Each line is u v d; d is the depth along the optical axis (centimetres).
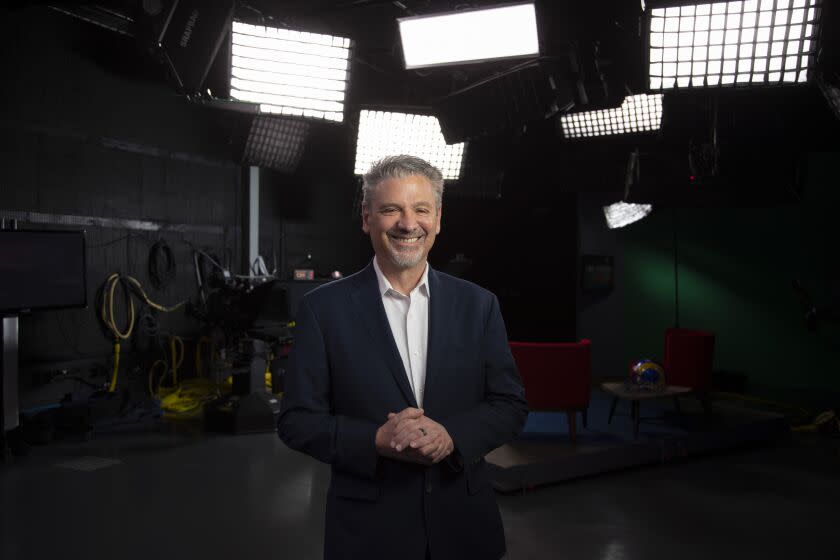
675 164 527
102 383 557
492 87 458
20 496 374
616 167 605
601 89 421
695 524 346
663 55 330
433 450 122
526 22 361
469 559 134
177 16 363
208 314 545
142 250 590
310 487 394
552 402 434
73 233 475
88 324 548
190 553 302
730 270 747
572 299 762
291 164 634
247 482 402
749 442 496
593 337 754
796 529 340
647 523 347
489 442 133
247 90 408
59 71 521
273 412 526
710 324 761
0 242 434
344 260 780
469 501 136
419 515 131
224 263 663
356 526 130
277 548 309
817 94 461
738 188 507
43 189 512
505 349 147
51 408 507
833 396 667
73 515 346
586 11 359
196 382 629
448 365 138
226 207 667
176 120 617
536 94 445
